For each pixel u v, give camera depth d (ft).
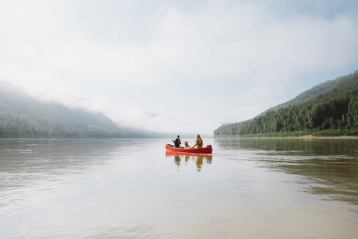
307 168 69.87
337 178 54.90
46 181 54.08
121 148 201.16
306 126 456.04
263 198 39.17
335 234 25.94
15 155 120.98
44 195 42.01
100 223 29.43
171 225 28.58
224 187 47.03
